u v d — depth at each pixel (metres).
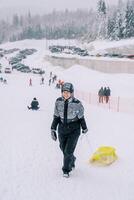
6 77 82.25
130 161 8.91
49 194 6.38
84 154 9.65
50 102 30.59
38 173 7.64
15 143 10.97
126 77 59.84
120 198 6.29
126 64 66.62
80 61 83.75
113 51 104.38
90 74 72.38
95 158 8.57
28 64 118.06
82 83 61.59
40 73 92.62
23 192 6.43
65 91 7.21
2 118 18.17
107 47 107.50
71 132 7.35
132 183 7.16
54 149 10.26
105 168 8.24
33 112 21.81
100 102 34.12
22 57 147.88
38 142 11.29
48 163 8.54
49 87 55.47
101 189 6.75
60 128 7.39
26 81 71.62
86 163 8.66
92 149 10.34
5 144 10.75
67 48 144.12
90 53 105.56
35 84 63.84
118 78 60.12
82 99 37.94
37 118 18.52
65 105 7.25
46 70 99.25
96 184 7.04
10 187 6.68
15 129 14.13
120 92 45.31
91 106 28.33
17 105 27.12
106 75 66.88
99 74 70.06
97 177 7.52
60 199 6.15
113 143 11.41
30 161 8.67
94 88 52.81
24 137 12.15
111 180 7.34
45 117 19.11
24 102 30.05
